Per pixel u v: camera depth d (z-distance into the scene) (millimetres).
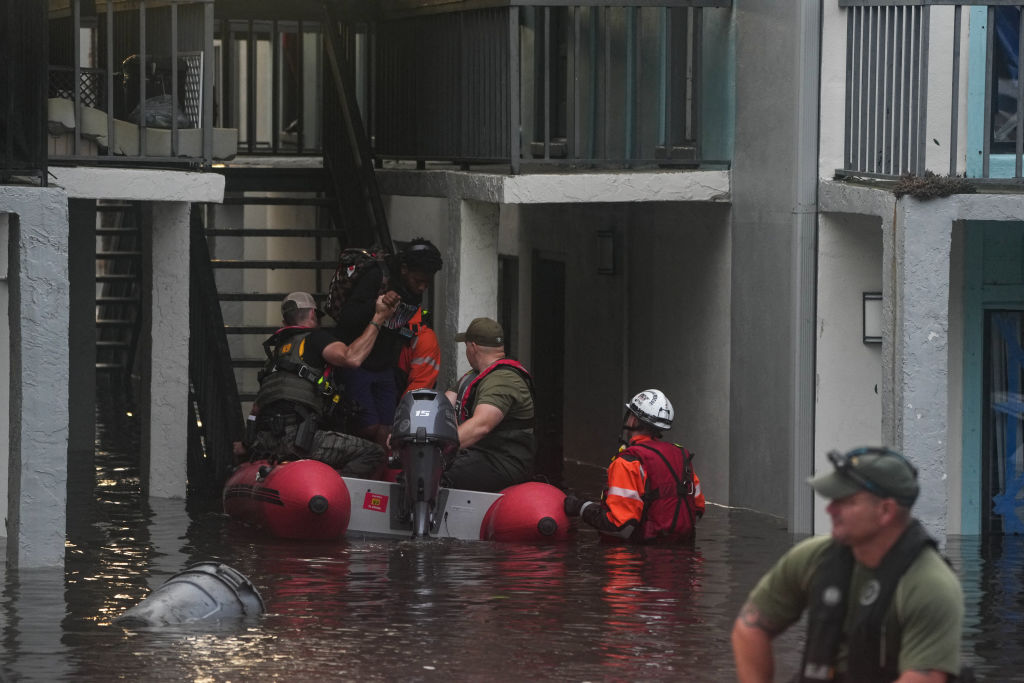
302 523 31969
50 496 29047
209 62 36094
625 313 45094
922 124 31094
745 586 27844
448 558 30281
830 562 14219
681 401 42000
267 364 36094
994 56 35312
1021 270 36031
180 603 24766
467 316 40781
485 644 23234
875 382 35875
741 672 14742
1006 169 35312
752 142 37875
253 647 22906
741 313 38594
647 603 26250
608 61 42156
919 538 13883
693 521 32594
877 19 33656
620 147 43406
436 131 42875
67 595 26656
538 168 41969
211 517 35219
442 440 32344
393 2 45344
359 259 36812
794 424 35750
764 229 37312
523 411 34062
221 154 38250
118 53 41844
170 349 38219
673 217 42031
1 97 28891
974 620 25859
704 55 40094
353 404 35812
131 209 57344
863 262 35656
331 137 49188
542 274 51719
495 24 39188
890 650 13859
